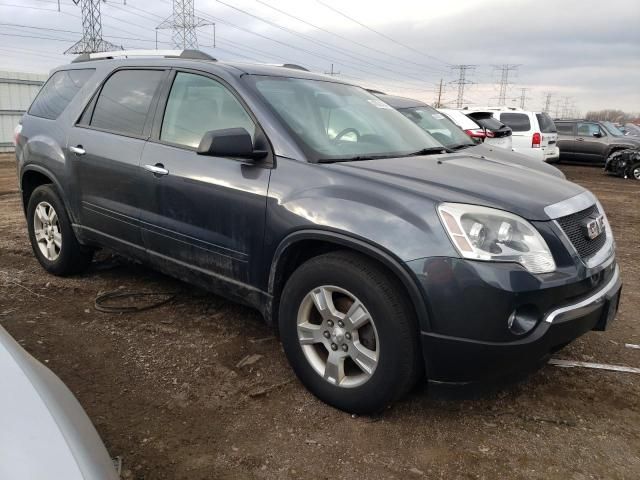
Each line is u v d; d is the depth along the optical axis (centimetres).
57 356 341
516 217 262
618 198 1154
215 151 296
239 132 303
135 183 377
